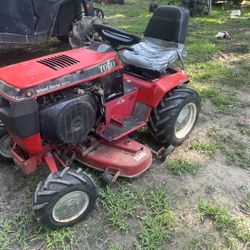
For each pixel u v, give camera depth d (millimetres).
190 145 3713
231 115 4316
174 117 3361
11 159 3256
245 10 10117
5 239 2580
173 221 2744
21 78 2445
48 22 5074
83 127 2684
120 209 2838
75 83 2609
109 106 3033
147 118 3324
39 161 2748
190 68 5613
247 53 6367
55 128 2494
